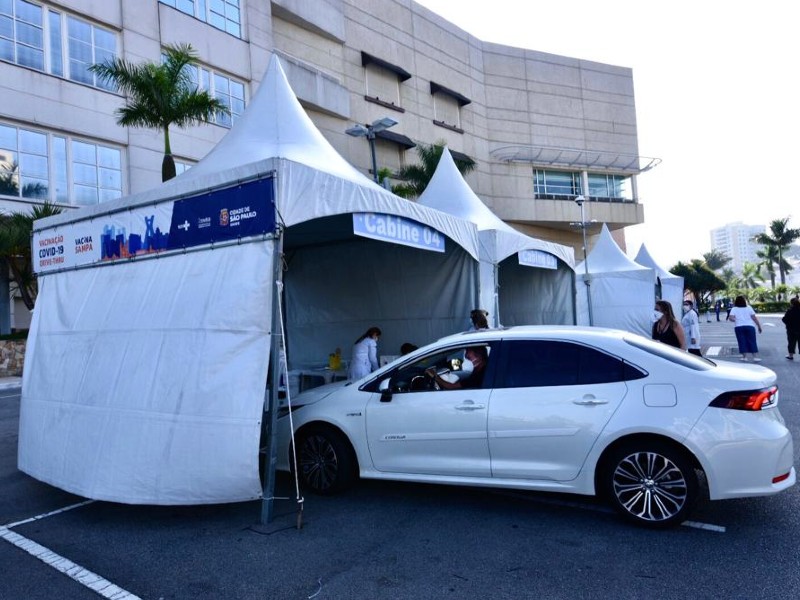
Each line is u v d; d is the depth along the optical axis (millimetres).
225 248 4969
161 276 5324
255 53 25297
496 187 44031
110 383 5152
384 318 10383
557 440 4414
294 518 4754
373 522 4625
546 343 4754
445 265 9828
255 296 4652
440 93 39562
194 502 4535
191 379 4715
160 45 21312
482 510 4852
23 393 6062
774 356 15430
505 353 4840
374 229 6461
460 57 41844
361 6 34438
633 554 3865
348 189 5781
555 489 4445
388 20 36281
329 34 31578
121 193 20172
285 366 4730
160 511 5070
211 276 4945
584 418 4355
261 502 4980
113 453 4867
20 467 5766
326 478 5277
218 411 4562
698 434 4043
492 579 3594
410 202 7195
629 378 4379
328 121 31156
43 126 18109
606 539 4133
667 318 8555
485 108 43875
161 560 4023
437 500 5145
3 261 17469
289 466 5418
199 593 3535
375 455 5008
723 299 61062
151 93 15961
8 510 5215
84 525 4777
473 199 12734
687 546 3953
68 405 5395
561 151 46000
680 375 4270
